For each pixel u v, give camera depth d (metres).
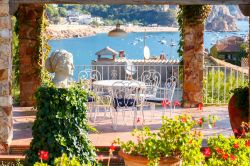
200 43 13.00
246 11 9.60
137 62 19.75
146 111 12.70
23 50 12.85
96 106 11.30
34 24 12.81
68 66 10.09
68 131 8.01
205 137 10.00
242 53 29.45
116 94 10.98
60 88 8.09
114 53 20.23
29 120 11.46
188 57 13.05
